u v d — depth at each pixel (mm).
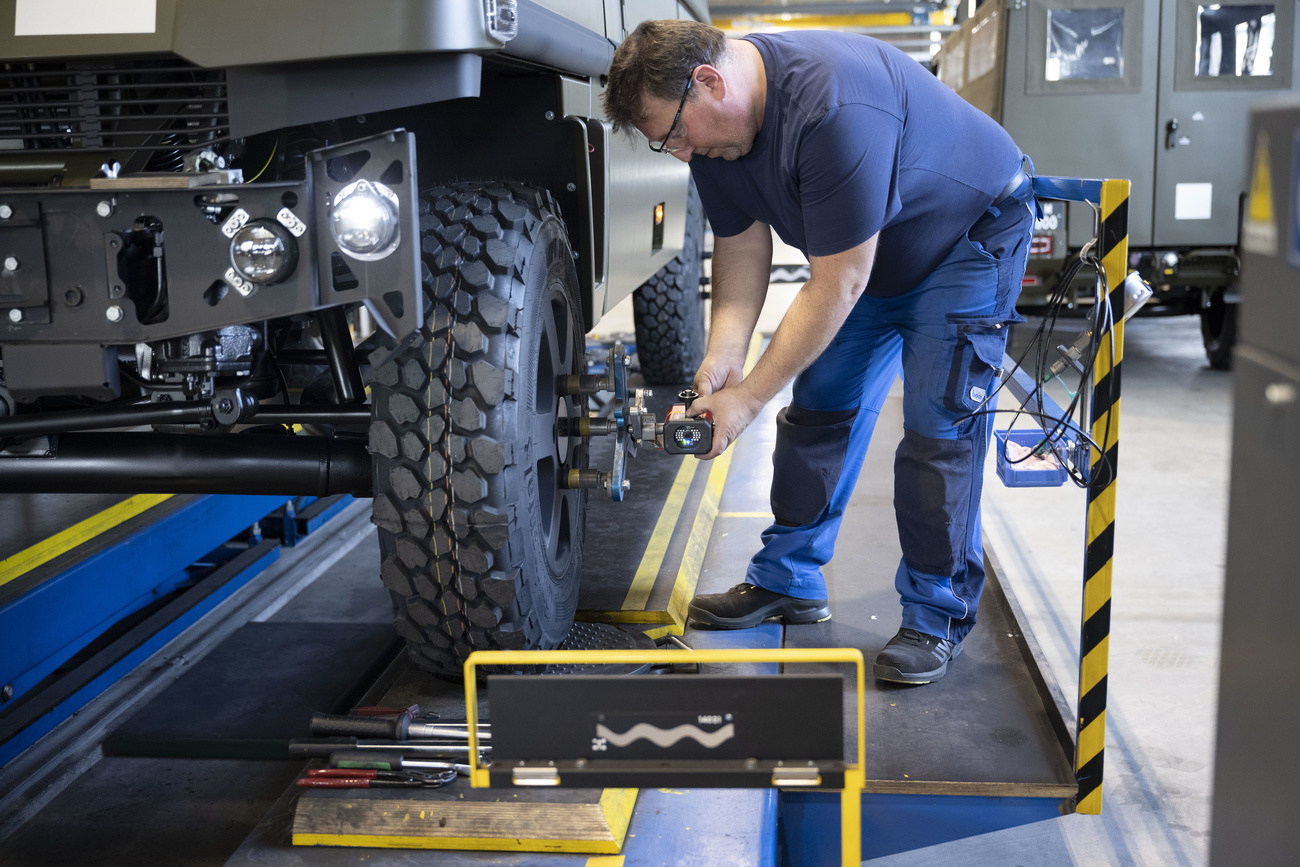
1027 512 4484
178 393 1753
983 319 2100
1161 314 7504
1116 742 2656
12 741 2281
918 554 2230
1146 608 3449
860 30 10680
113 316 1583
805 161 1767
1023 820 1906
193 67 1562
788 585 2523
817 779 1108
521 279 1805
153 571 2838
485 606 1815
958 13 9859
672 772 1120
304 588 3525
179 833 2141
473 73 1518
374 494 1821
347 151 1507
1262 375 895
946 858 2271
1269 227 865
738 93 1785
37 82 1601
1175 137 6750
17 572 2449
